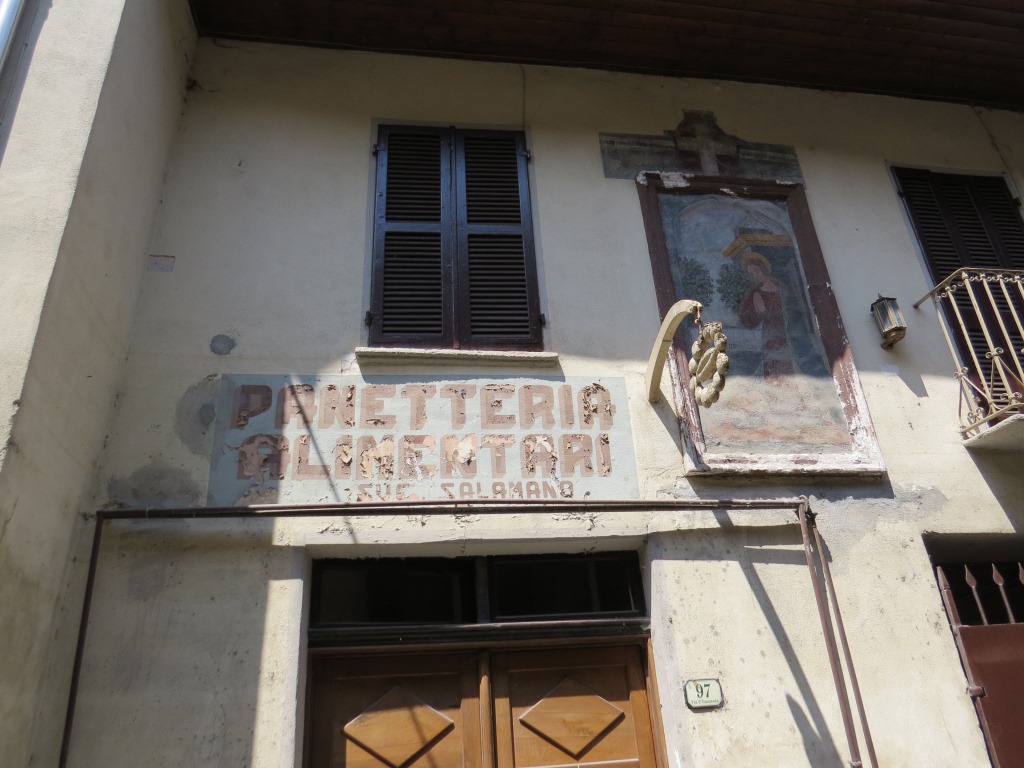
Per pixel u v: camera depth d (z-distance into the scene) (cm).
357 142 545
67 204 375
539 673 424
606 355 489
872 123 634
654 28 579
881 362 521
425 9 552
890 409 505
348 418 444
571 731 410
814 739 403
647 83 610
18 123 389
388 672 411
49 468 360
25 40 410
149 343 449
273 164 522
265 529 409
